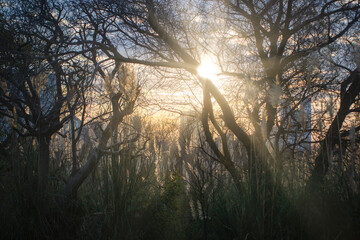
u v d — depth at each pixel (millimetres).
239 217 3820
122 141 4293
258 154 4434
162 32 5477
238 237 3699
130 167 4160
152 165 4688
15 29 4941
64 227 4047
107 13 5441
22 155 4422
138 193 4074
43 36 5039
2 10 5090
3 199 4000
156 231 4074
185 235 4172
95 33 5473
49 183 4293
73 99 4895
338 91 6184
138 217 3947
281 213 3658
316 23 5785
